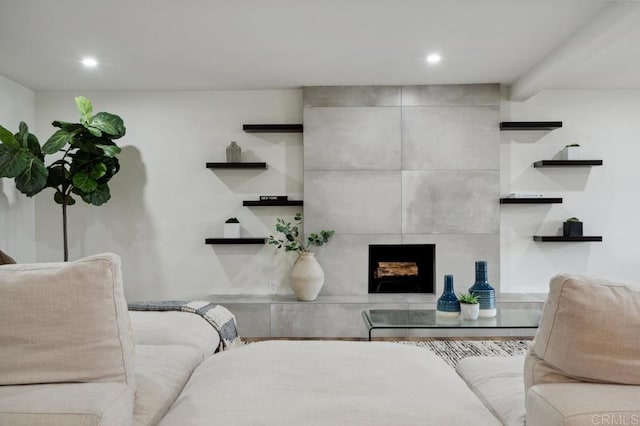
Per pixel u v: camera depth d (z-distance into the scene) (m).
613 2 3.11
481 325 3.26
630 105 5.17
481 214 5.09
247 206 5.23
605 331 1.23
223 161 5.26
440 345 4.45
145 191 5.26
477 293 3.61
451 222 5.10
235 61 4.30
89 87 5.10
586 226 5.17
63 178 4.54
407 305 4.74
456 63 4.39
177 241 5.26
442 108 5.11
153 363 1.96
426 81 4.98
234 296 5.17
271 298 5.04
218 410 1.40
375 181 5.12
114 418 1.29
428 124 5.11
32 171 4.14
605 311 1.23
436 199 5.10
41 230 5.25
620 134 5.17
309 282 4.80
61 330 1.39
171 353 2.15
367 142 5.12
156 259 5.26
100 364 1.41
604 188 5.16
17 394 1.31
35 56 4.13
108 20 3.38
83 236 5.25
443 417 1.37
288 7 3.18
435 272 5.12
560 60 3.91
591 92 5.18
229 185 5.27
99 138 4.67
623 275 5.16
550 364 1.33
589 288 1.26
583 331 1.24
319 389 1.57
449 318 3.52
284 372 1.73
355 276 5.14
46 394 1.30
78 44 3.85
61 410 1.23
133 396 1.50
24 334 1.38
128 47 3.93
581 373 1.27
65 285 1.40
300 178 5.27
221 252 5.27
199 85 5.07
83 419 1.21
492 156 5.09
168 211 5.26
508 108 5.20
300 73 4.68
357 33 3.64
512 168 5.19
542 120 5.18
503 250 5.19
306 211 5.12
